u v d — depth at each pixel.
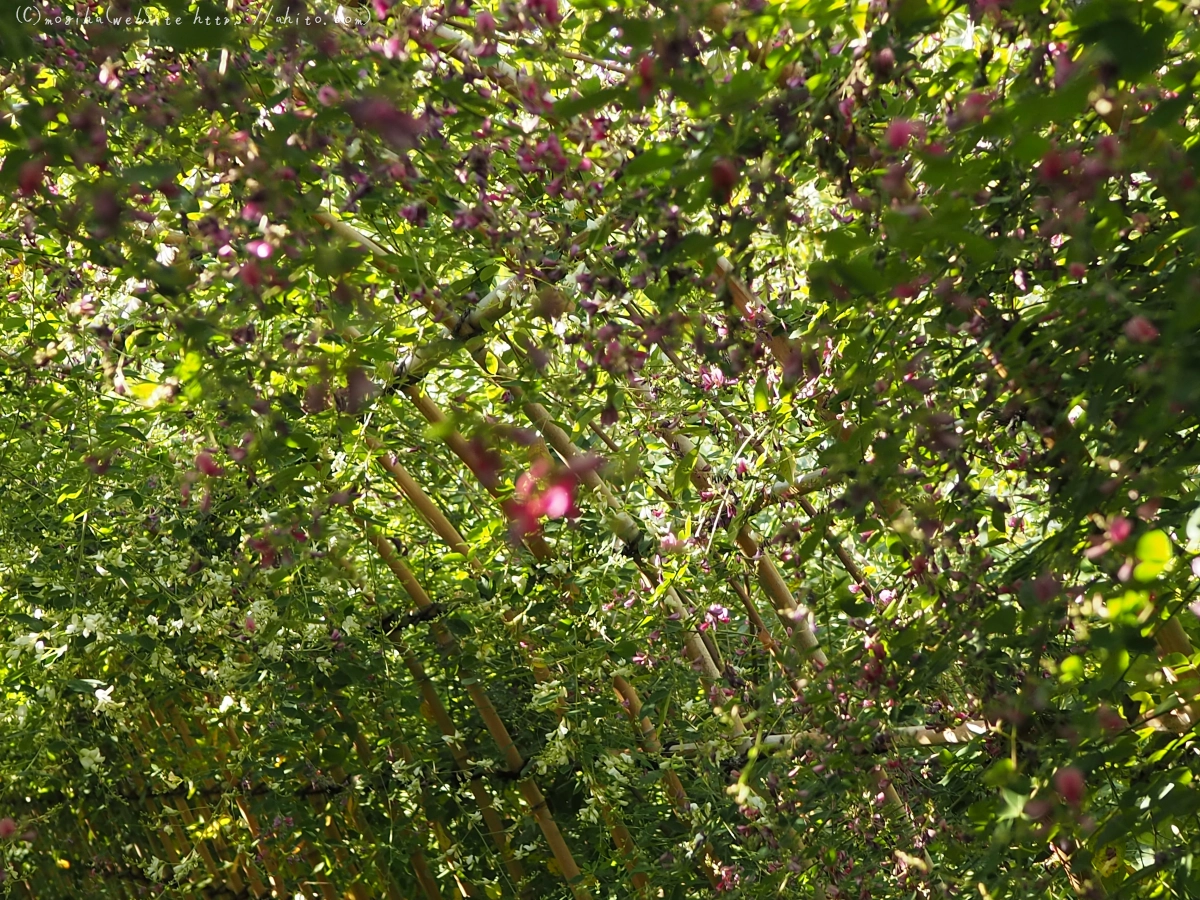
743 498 2.35
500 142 1.92
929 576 1.84
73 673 3.23
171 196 1.74
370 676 3.54
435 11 1.76
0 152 1.86
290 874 4.28
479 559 3.20
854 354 1.80
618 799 2.98
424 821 3.90
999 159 1.34
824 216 2.36
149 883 4.49
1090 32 1.19
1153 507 1.48
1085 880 1.90
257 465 2.51
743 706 2.64
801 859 2.25
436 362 2.41
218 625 3.06
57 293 2.34
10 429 3.05
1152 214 1.55
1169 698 1.75
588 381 2.10
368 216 2.09
